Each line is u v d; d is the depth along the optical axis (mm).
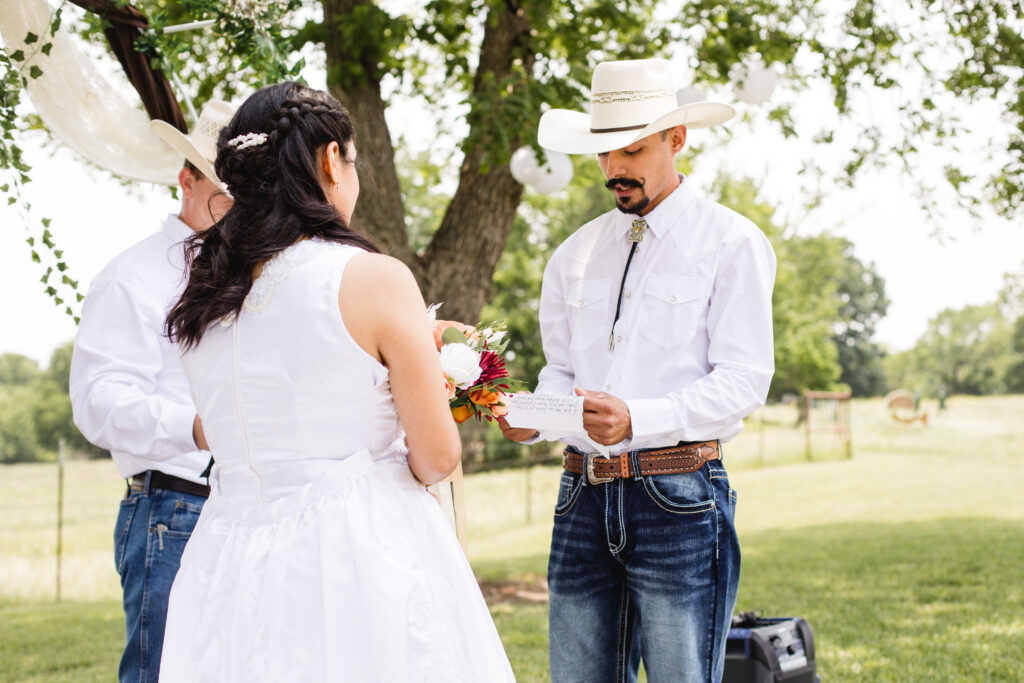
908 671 4406
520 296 28031
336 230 1788
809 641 3572
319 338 1685
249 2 3475
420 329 1734
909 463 20734
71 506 19391
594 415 2367
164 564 2662
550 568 2703
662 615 2484
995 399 47531
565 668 2646
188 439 2385
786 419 37812
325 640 1641
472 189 7219
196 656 1713
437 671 1688
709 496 2512
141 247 2795
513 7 7031
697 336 2594
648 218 2672
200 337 1761
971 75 6543
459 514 2387
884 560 7914
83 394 2557
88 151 3469
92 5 3270
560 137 2902
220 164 1830
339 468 1729
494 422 2420
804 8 7332
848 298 67312
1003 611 5656
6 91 2889
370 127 6898
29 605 9219
